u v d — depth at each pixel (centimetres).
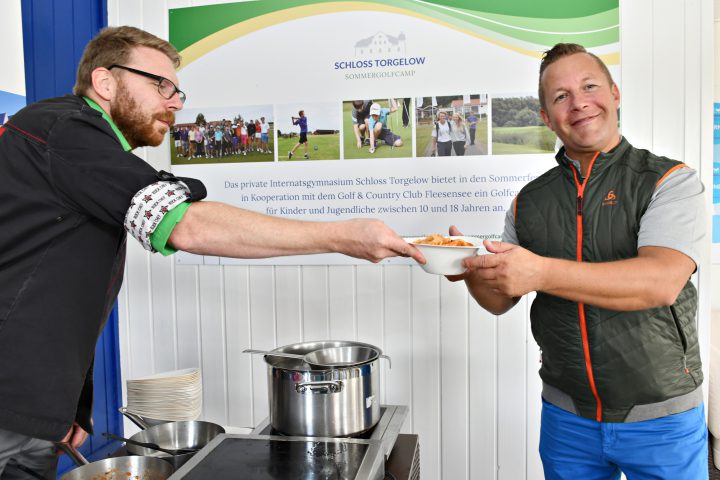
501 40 198
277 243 102
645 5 189
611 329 127
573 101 128
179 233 100
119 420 238
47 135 101
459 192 205
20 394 103
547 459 144
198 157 224
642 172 127
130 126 124
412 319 211
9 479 120
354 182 212
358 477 105
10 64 161
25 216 103
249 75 217
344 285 216
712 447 245
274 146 217
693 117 188
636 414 128
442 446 211
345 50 210
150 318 232
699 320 188
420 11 203
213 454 117
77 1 212
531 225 141
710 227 187
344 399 131
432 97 204
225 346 227
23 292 103
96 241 110
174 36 221
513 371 205
